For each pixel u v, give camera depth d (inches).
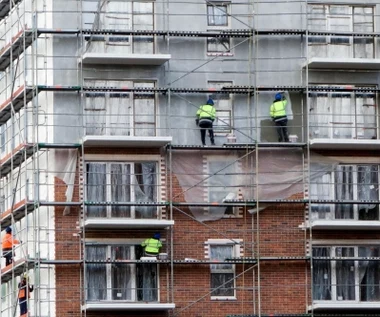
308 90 5172.2
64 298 5088.6
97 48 5152.6
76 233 5108.3
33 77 5103.3
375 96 5221.5
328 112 5201.8
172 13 5187.0
